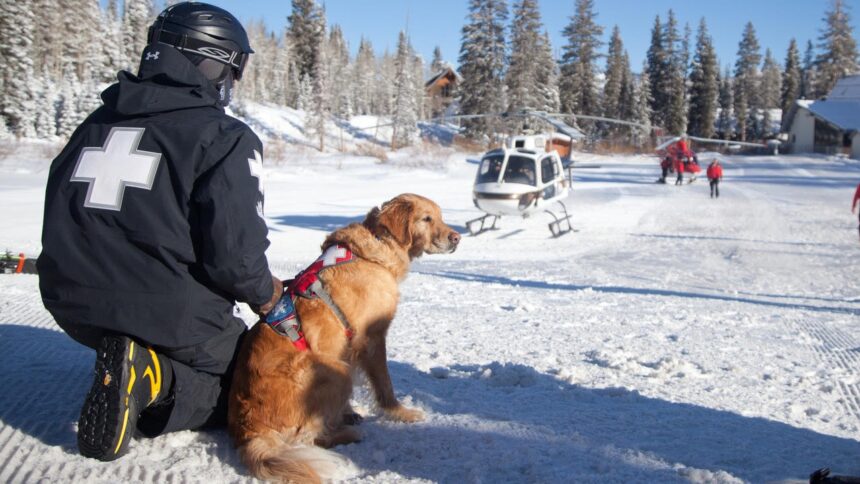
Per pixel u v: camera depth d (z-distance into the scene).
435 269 13.11
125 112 2.99
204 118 3.02
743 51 100.38
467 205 29.23
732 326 7.56
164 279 2.89
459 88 71.38
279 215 23.88
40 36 65.69
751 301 9.87
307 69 91.69
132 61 72.19
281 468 2.80
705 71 92.56
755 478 3.04
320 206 27.41
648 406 4.23
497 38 68.69
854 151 72.56
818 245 17.97
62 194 2.91
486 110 68.88
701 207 29.62
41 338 5.12
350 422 3.69
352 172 46.81
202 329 3.07
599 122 87.31
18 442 3.09
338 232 3.80
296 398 3.11
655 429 3.75
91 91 52.91
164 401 3.14
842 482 2.73
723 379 5.07
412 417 3.76
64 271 2.88
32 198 23.88
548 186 19.84
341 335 3.43
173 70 3.04
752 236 20.08
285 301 3.34
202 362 3.20
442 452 3.26
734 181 45.81
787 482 2.98
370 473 2.99
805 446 3.54
